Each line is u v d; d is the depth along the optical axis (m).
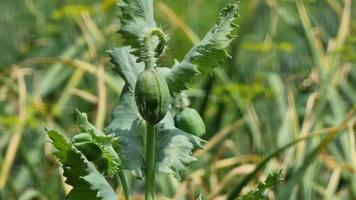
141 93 2.84
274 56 9.21
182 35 9.48
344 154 8.14
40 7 10.50
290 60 9.23
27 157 8.12
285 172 7.24
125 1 3.02
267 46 8.81
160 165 3.06
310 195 7.01
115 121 3.13
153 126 2.99
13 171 8.65
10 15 10.31
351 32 9.66
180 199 6.98
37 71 9.64
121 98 3.16
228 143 8.20
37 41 10.20
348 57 8.71
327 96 8.09
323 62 8.46
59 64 9.30
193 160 3.07
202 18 10.34
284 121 7.89
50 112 8.53
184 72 2.98
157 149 3.09
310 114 7.92
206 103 8.00
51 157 7.92
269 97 8.38
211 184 7.50
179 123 3.13
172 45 9.41
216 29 2.98
